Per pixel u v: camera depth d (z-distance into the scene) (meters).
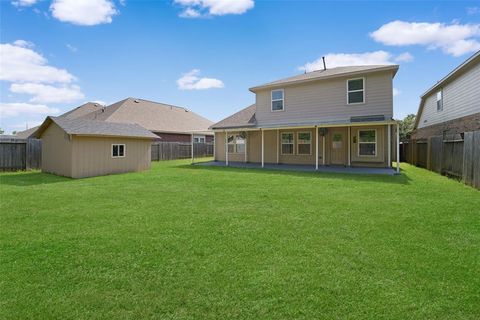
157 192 7.74
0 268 3.18
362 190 7.75
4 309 2.42
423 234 4.20
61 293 2.68
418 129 21.58
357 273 3.02
